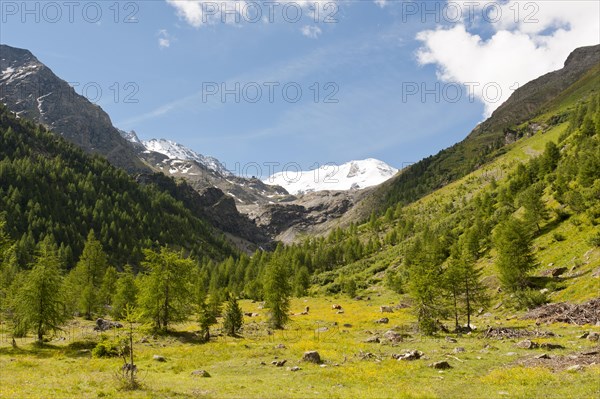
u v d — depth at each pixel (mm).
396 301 104562
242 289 151375
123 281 76062
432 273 56406
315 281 157625
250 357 38781
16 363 34500
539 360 28781
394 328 59250
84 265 107188
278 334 61094
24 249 146625
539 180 129750
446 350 36719
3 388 23250
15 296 51031
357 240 196125
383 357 35750
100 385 25094
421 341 45094
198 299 80250
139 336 55719
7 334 56844
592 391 19266
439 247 118188
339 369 30531
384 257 157750
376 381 26219
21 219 176250
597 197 84000
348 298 120688
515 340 39750
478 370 28078
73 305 76312
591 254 67438
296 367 31672
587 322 46312
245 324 73938
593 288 56344
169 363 36781
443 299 56219
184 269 62781
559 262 72938
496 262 73125
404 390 22422
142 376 29328
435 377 26453
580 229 79375
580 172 96125
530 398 19688
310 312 97375
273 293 70938
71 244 181250
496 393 21266
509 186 138500
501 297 71812
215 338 56969
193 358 38781
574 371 23844
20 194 190500
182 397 22266
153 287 59906
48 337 54656
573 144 143000
